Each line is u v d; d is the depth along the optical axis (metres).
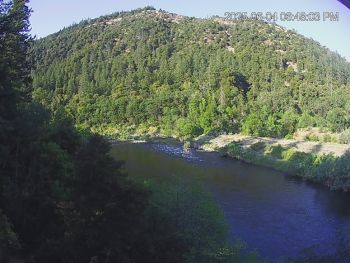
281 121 123.44
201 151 103.31
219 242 30.08
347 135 100.38
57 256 23.28
